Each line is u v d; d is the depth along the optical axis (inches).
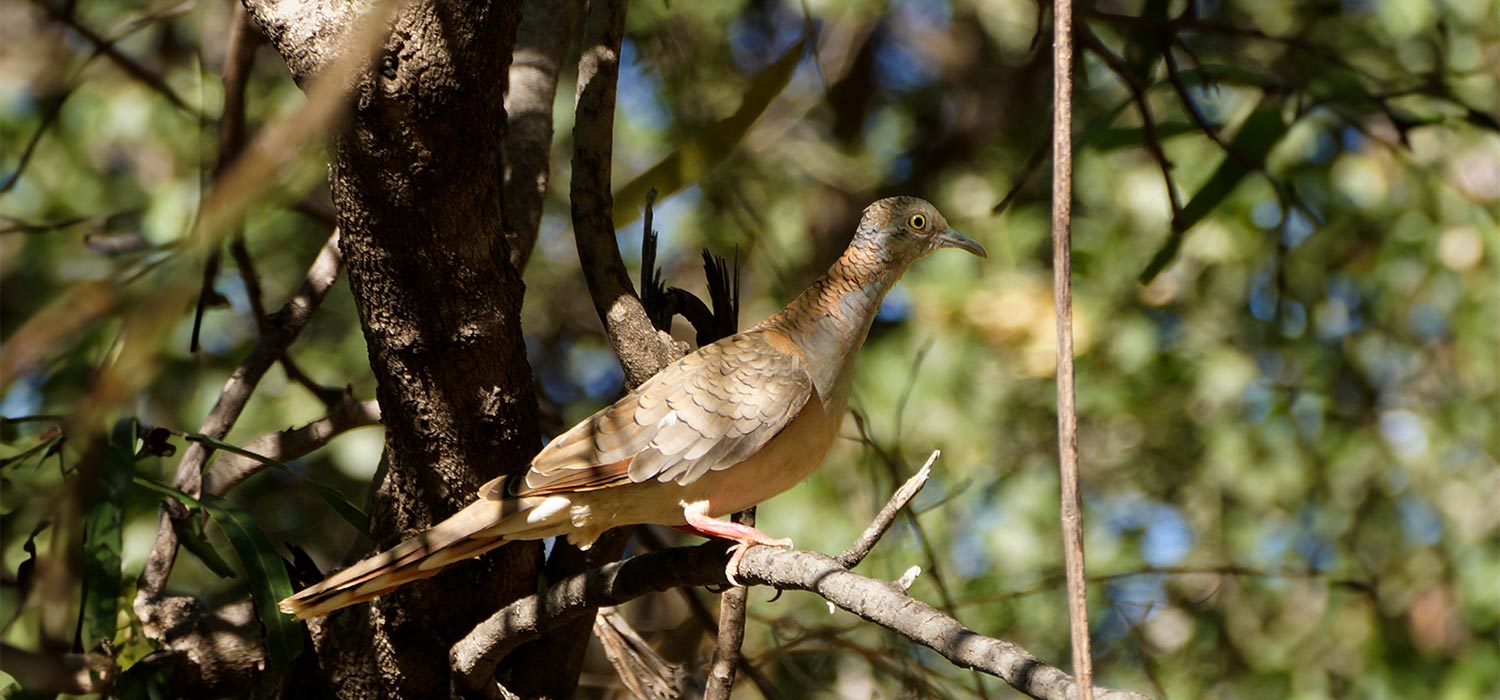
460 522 238.7
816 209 607.2
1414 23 478.6
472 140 226.1
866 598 191.0
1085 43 357.4
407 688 275.7
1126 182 529.0
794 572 209.8
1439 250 507.5
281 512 503.8
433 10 214.5
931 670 359.9
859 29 617.3
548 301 602.5
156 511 406.9
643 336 279.0
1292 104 487.8
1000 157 583.5
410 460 261.4
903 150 608.1
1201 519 525.7
